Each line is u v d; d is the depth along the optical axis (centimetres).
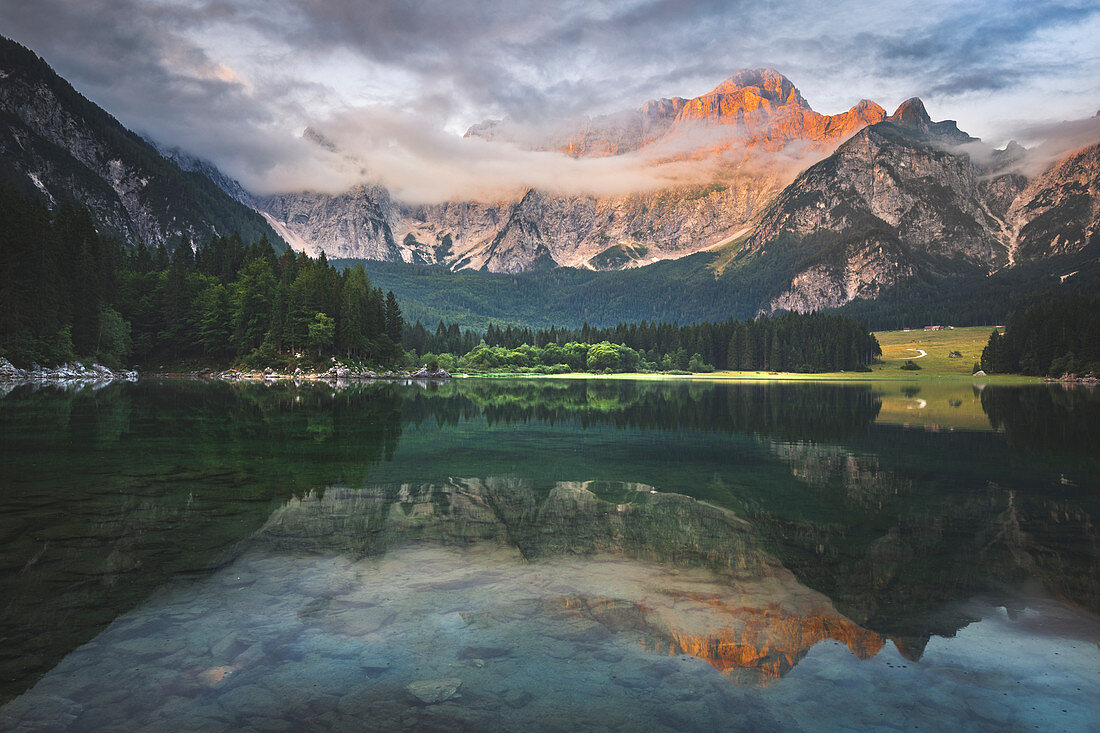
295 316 12519
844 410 5434
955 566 1196
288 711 658
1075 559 1245
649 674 755
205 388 7844
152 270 13875
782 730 632
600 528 1448
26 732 605
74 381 8525
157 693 691
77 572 1081
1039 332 16362
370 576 1089
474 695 697
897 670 777
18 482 1855
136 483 1870
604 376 17950
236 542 1281
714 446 2980
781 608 975
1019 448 2953
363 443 2930
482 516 1547
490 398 6900
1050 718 668
